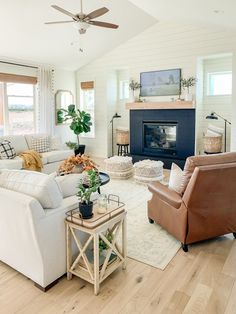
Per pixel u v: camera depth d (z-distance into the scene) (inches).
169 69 240.8
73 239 88.0
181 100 231.3
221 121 239.5
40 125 273.6
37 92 270.2
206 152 226.7
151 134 257.8
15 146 213.8
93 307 75.3
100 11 134.2
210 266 94.6
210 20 185.0
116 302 77.2
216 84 239.3
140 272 91.7
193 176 94.4
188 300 77.6
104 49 269.3
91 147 312.7
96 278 79.1
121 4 195.9
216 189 98.0
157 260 98.6
